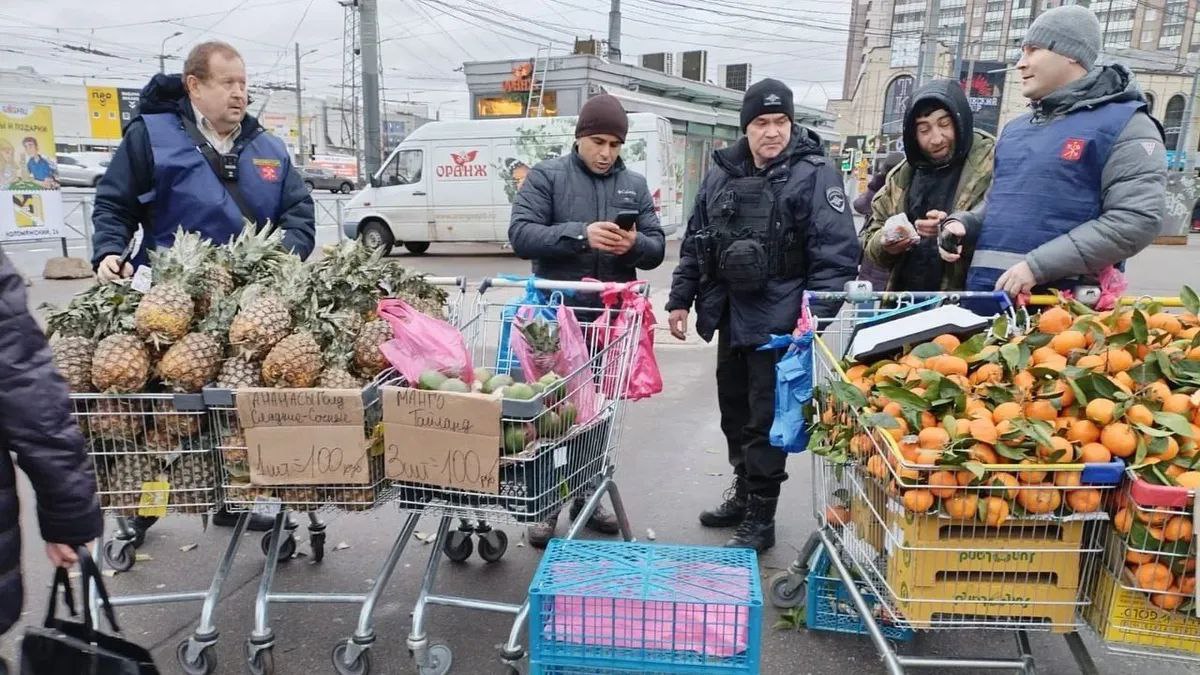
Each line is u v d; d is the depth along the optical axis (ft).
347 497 8.39
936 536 6.75
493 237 49.65
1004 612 6.86
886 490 7.04
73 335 8.68
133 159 11.12
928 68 83.87
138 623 10.08
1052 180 9.64
